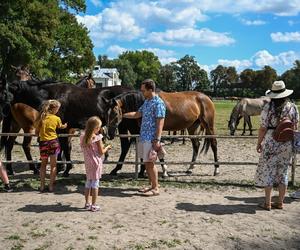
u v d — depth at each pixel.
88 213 6.00
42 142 7.23
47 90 8.51
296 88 105.31
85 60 52.47
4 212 6.02
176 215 5.95
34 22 34.34
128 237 5.01
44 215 5.88
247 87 132.25
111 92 8.91
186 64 137.62
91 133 6.06
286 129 5.90
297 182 8.39
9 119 8.83
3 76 8.14
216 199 6.94
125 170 9.66
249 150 13.65
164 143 15.21
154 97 6.83
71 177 8.59
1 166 7.24
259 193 7.46
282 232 5.31
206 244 4.84
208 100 9.52
